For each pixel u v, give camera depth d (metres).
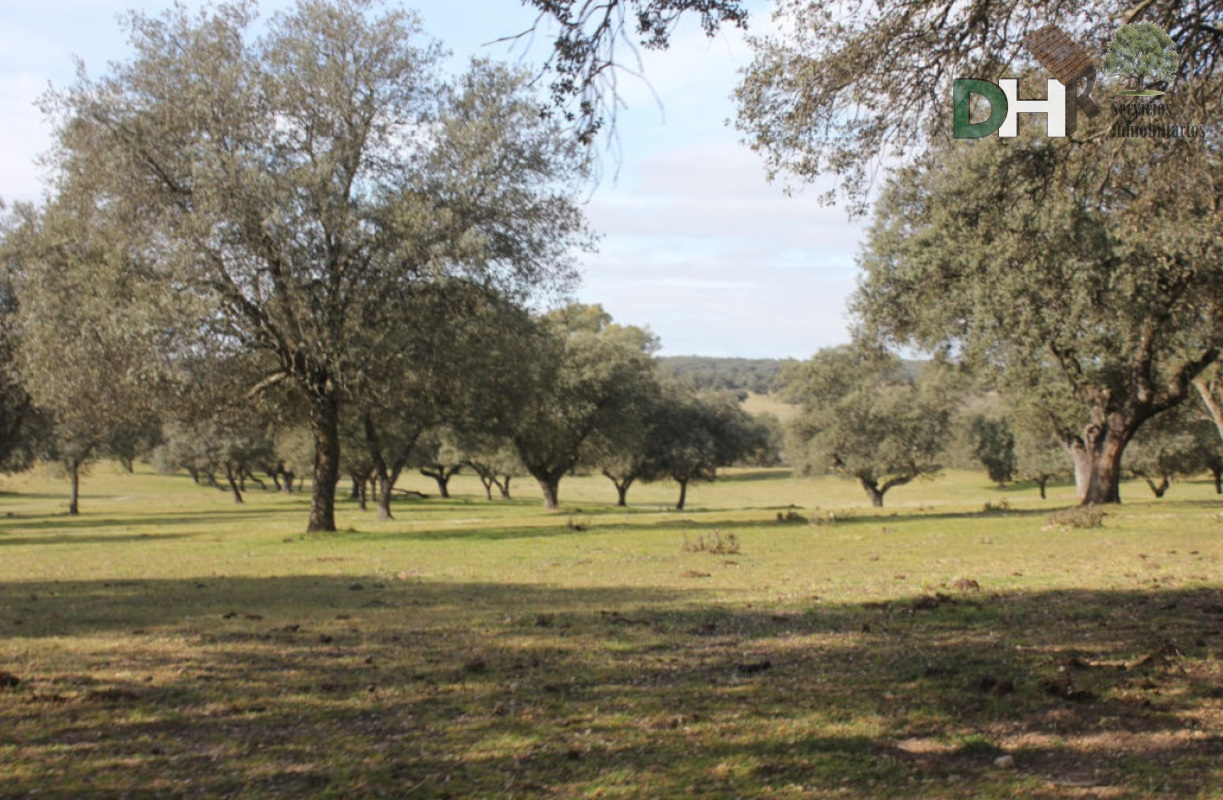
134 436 71.25
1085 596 11.88
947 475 124.44
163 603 13.55
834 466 67.50
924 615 10.80
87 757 5.80
